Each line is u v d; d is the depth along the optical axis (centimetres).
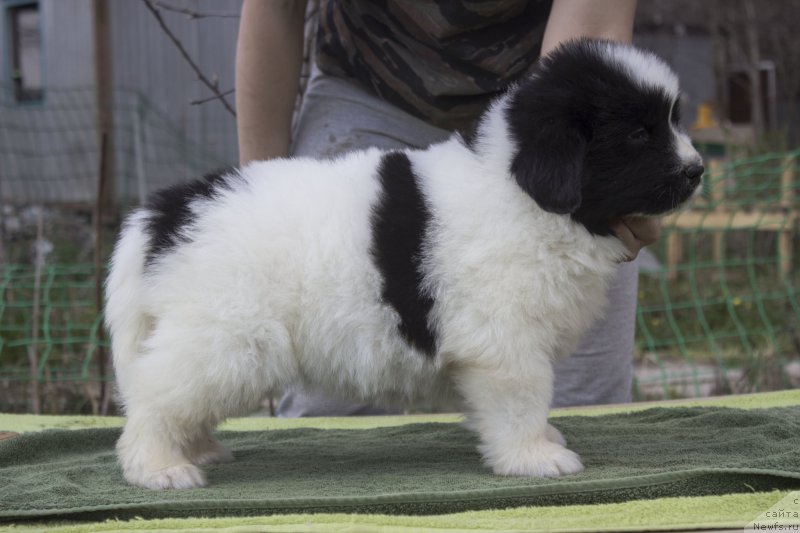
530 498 249
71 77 1375
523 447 272
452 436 342
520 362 265
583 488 249
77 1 1362
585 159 265
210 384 265
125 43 1332
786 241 938
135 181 1260
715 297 877
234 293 265
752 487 253
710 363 758
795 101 1934
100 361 552
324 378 282
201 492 262
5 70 1504
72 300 754
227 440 349
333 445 335
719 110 1769
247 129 363
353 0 371
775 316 817
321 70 396
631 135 265
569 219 265
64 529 237
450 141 288
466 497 247
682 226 1050
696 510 241
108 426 376
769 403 380
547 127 259
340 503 246
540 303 264
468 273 262
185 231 273
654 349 750
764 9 1795
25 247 920
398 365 275
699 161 269
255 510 246
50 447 331
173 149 1285
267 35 352
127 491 265
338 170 284
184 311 266
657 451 296
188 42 1296
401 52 368
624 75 265
